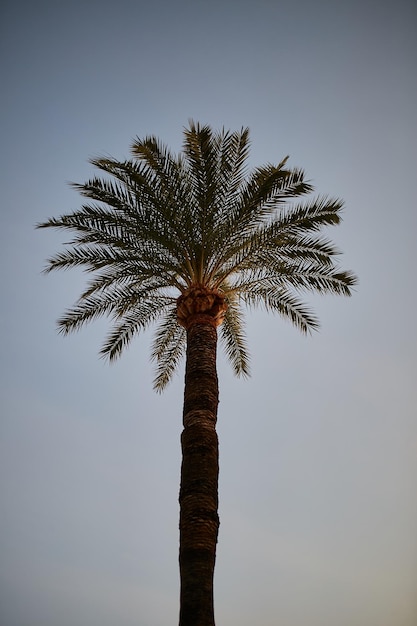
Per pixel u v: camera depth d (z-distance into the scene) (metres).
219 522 13.02
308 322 18.38
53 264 17.27
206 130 17.56
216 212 16.88
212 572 12.21
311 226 17.17
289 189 17.34
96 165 17.36
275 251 17.19
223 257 16.92
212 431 14.13
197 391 14.74
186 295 16.48
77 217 16.83
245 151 17.62
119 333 18.84
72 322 18.00
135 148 17.70
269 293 18.14
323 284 17.41
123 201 16.78
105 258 16.98
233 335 20.03
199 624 11.34
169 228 16.62
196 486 13.13
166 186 17.03
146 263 16.94
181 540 12.62
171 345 20.12
